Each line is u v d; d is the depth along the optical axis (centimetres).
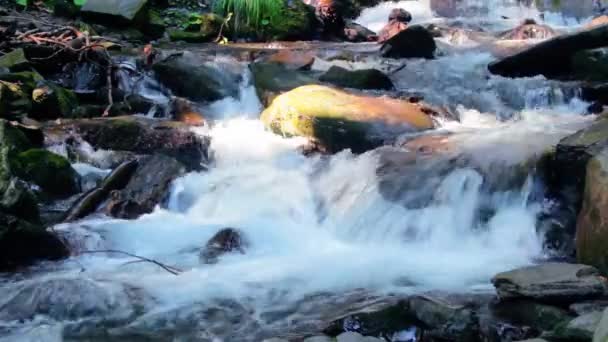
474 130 604
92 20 977
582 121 622
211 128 643
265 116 638
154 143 600
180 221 513
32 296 380
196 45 979
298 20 1091
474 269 422
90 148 597
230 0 1060
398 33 832
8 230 428
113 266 438
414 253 462
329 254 462
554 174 477
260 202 538
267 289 398
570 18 1230
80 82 736
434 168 519
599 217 389
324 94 643
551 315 330
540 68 734
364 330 339
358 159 560
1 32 748
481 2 1334
